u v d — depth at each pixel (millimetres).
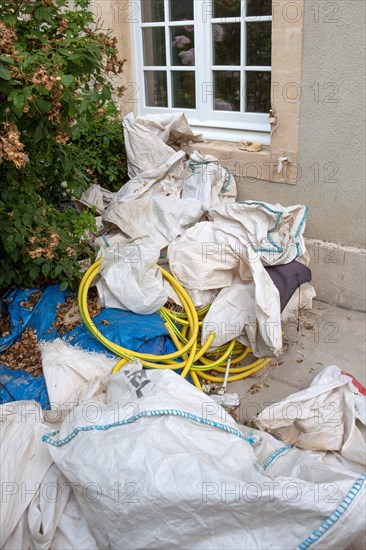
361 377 3127
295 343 3488
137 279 2963
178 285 3135
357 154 3428
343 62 3277
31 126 2727
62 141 2816
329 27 3254
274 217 3148
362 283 3674
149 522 1868
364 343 3455
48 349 2814
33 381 2754
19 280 3213
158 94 4719
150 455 1927
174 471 1884
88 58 2648
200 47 4148
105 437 2014
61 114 2719
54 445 2053
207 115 4352
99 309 3096
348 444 2451
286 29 3416
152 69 4598
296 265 3250
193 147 4258
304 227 3668
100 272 3084
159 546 1881
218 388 3086
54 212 3299
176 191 3914
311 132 3564
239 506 1827
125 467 1897
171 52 4414
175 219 3445
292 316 3414
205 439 2090
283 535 1842
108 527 1889
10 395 2699
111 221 3477
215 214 3414
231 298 3107
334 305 3887
